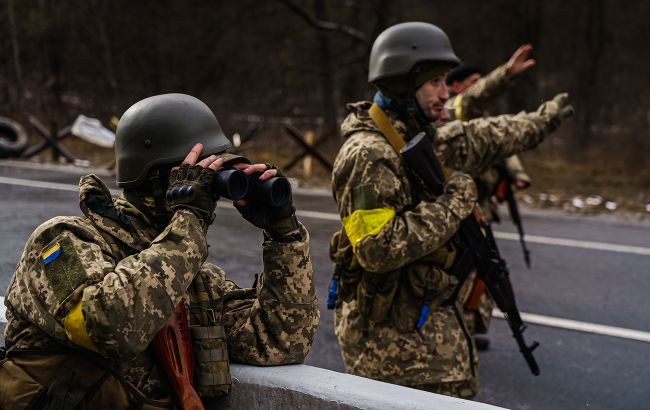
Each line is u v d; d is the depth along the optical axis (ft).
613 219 31.96
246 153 51.16
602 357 16.28
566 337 17.40
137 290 6.07
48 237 6.46
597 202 36.09
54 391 6.36
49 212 28.76
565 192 39.04
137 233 6.81
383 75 10.66
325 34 66.59
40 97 72.49
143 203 6.95
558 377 15.24
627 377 15.29
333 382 7.27
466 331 10.44
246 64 72.84
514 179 17.56
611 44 82.99
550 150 57.98
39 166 43.52
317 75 73.05
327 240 25.91
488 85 14.88
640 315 18.93
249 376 7.47
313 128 68.28
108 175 40.86
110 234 6.68
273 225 7.31
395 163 10.07
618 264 23.82
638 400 14.28
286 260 7.39
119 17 72.54
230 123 63.36
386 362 10.17
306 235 7.51
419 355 10.09
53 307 6.16
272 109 70.85
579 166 50.78
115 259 6.57
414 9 71.87
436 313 10.25
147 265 6.18
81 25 72.13
